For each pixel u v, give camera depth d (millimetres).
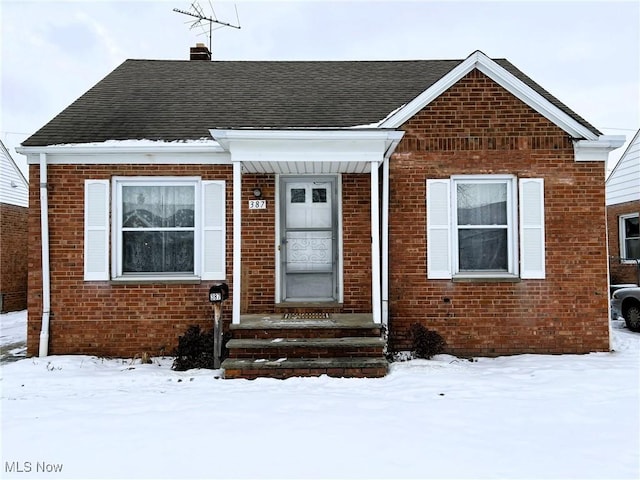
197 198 8156
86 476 3627
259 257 8195
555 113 7824
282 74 10570
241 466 3777
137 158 8008
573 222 7910
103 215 7980
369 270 8211
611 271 15055
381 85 9773
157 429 4586
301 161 7211
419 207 8000
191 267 8234
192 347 7305
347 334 7074
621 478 3572
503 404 5305
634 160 14078
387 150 7621
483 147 7984
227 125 8266
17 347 9250
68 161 7969
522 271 7871
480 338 7871
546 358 7465
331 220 8461
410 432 4492
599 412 5027
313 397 5617
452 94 8023
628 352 7867
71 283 7930
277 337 7035
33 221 7930
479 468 3736
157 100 9273
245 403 5395
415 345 7602
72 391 5984
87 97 9391
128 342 7934
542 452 4039
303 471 3688
